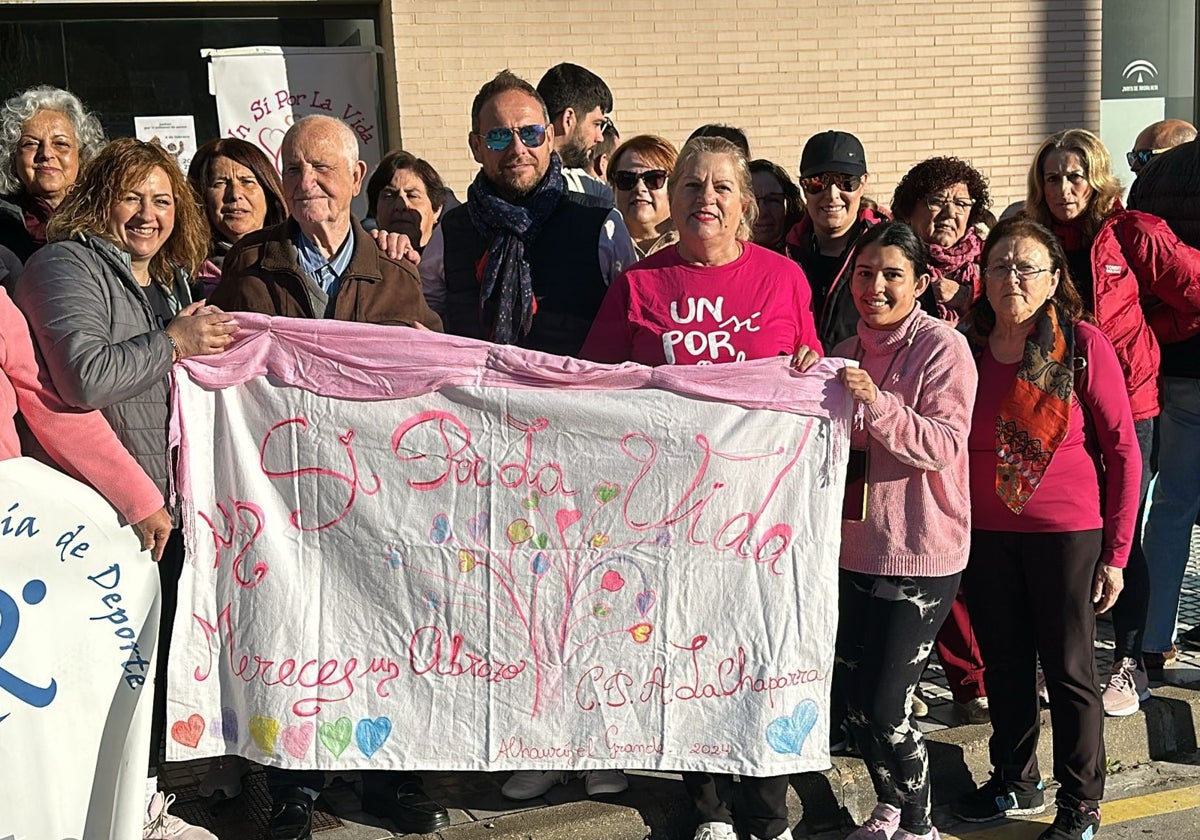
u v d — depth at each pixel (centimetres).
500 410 369
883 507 378
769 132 796
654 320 389
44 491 329
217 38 738
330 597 372
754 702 376
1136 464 404
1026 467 396
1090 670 405
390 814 404
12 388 331
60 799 334
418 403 368
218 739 373
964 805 435
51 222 357
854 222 515
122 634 340
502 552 373
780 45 789
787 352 389
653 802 412
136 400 355
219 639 370
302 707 371
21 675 328
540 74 758
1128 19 841
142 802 342
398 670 374
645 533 374
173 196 367
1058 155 480
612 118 774
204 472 365
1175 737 486
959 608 471
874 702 381
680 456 371
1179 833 422
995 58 820
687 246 388
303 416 367
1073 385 400
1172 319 504
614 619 376
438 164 750
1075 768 406
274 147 748
